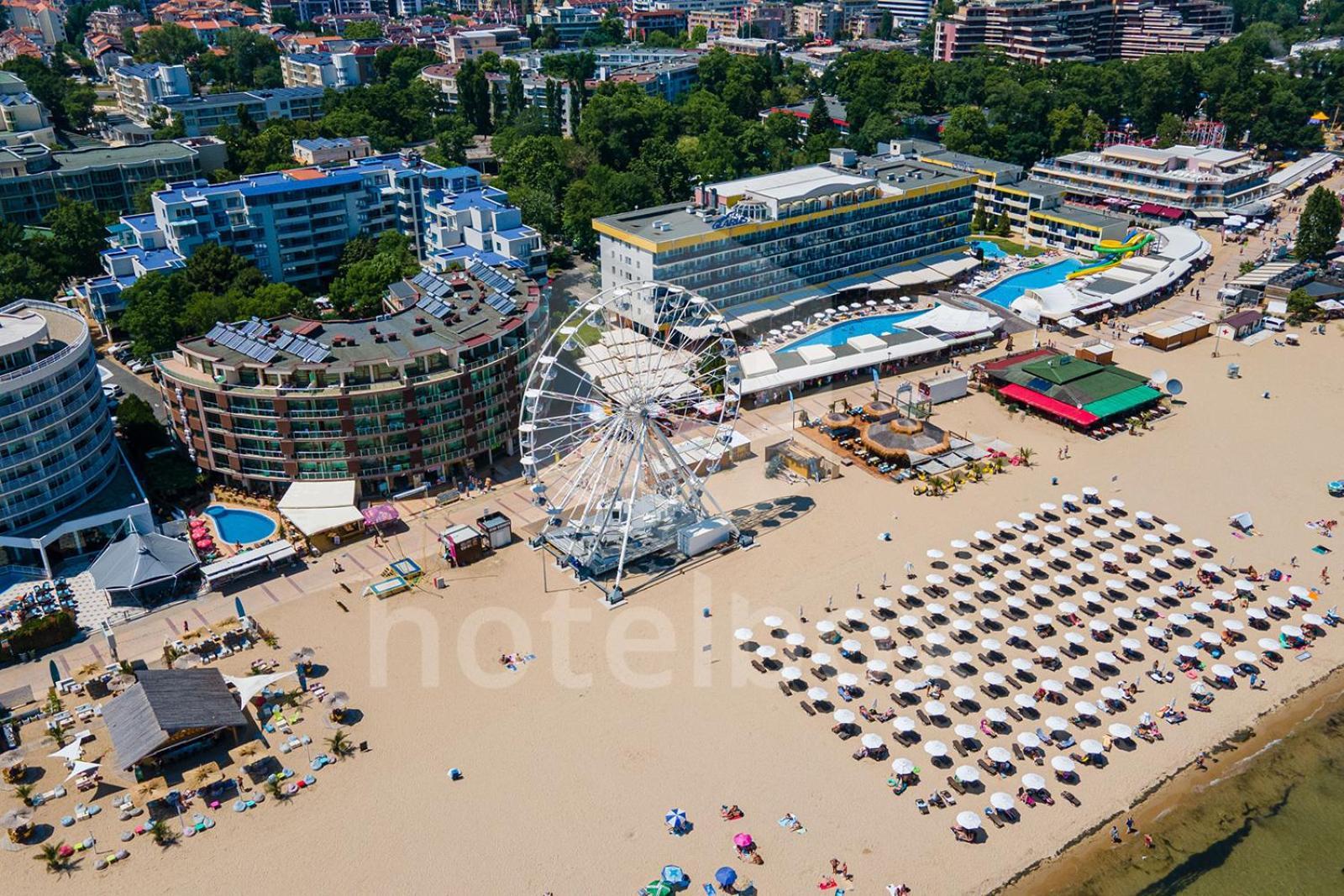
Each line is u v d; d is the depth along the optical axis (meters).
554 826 114.88
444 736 127.94
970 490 182.38
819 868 109.31
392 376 175.62
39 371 154.38
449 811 117.12
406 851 112.12
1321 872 109.81
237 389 171.50
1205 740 126.75
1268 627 145.88
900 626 147.00
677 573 160.50
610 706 132.75
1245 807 117.31
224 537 168.25
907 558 163.12
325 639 145.38
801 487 184.62
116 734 124.38
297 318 190.12
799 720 130.25
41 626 142.25
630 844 112.50
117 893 107.38
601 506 166.50
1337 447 193.75
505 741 127.12
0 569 158.38
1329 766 122.75
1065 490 181.38
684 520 171.75
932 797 118.31
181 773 123.00
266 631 146.62
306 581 158.75
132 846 113.06
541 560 164.62
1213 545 163.88
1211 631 143.50
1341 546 163.12
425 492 182.88
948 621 148.00
